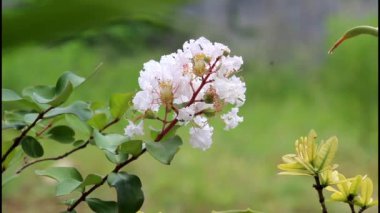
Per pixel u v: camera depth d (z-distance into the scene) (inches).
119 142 34.0
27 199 179.8
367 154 241.1
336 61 288.8
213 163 219.9
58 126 38.5
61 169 35.9
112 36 259.4
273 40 358.0
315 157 36.4
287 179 207.8
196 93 33.0
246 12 358.9
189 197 196.4
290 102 296.8
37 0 18.8
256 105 296.4
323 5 360.5
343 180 36.5
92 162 207.5
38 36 19.2
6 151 36.4
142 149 33.7
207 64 32.9
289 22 360.8
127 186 32.7
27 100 36.2
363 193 36.9
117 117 37.6
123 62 286.5
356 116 269.4
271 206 195.2
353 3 338.0
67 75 34.9
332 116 271.9
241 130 252.4
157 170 209.0
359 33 33.7
